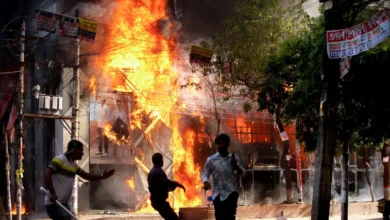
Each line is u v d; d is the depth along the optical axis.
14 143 23.77
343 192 15.67
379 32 10.08
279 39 26.05
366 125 15.40
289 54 17.12
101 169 27.52
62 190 8.77
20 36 21.64
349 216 26.86
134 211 27.11
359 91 14.38
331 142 11.92
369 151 27.89
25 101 30.31
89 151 26.92
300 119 17.77
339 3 11.95
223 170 9.78
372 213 29.38
